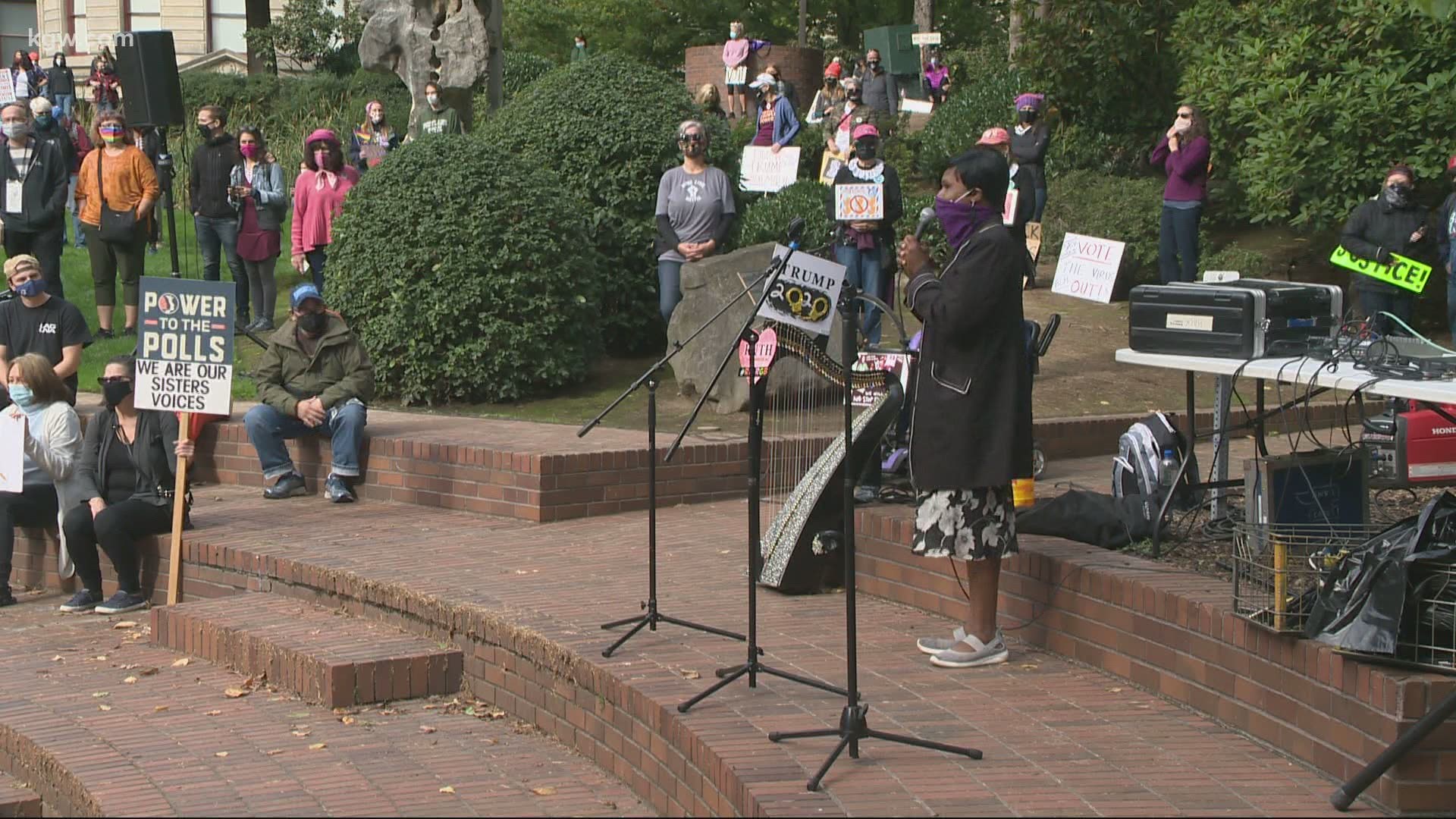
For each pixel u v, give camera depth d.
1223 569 6.29
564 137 12.77
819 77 30.88
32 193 13.98
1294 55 13.10
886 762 5.00
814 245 12.84
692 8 36.94
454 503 9.68
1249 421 7.54
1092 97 16.98
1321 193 13.09
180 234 19.66
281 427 10.18
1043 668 6.18
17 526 10.12
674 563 8.11
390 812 5.57
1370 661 4.81
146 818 5.50
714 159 13.25
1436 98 12.40
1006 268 5.71
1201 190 12.97
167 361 8.87
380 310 11.52
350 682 6.97
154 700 7.14
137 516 9.11
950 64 29.89
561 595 7.38
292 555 8.44
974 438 5.78
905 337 7.00
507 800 5.74
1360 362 6.28
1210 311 6.64
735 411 10.84
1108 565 6.24
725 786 4.94
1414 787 4.61
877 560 7.45
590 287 11.80
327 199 13.68
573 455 9.33
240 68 33.06
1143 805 4.63
